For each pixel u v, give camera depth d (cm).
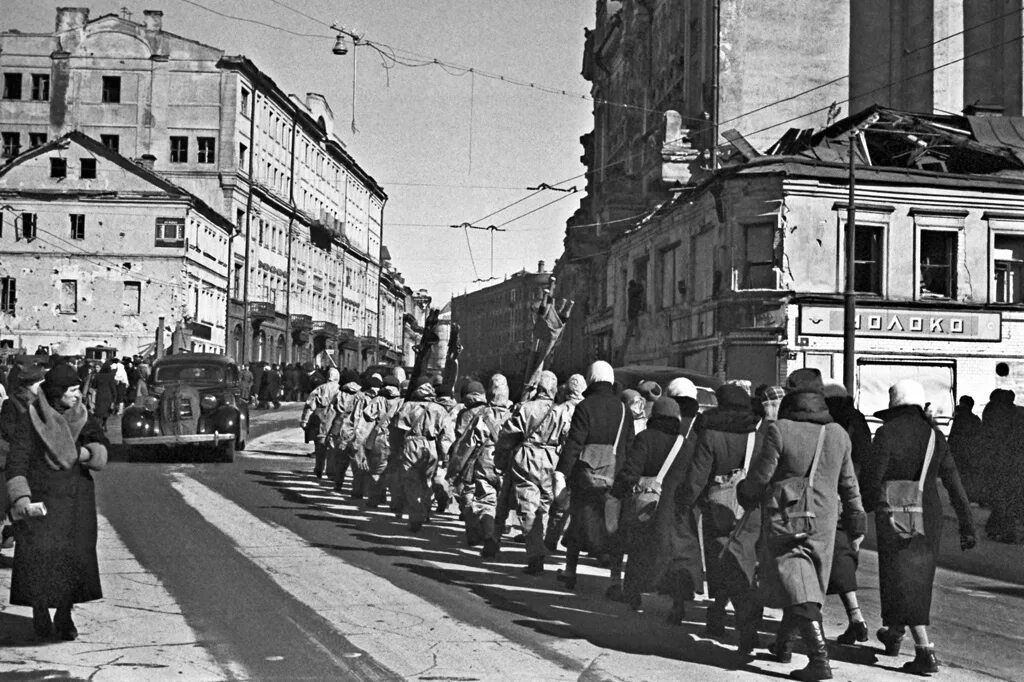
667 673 689
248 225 7600
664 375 1930
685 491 784
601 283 5259
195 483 1920
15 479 711
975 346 3130
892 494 729
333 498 1744
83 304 6297
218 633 778
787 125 4225
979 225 3177
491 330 14125
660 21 5109
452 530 1402
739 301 3116
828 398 877
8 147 7369
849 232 2791
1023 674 717
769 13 4247
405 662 703
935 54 4091
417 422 1370
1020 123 3584
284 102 8338
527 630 809
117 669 675
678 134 4228
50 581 727
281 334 8350
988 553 1365
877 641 817
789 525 689
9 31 7375
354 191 10906
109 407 3017
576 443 947
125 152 7350
